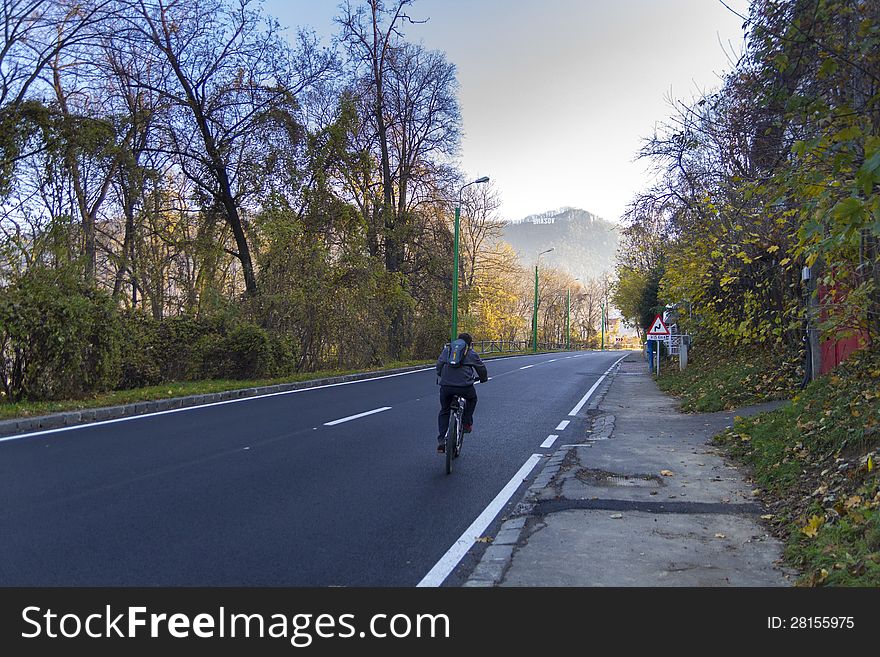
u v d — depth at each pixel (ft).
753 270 46.65
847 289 28.66
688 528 18.40
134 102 72.28
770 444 26.21
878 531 14.19
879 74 20.62
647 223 67.56
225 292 87.81
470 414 27.91
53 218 44.47
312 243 74.79
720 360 64.90
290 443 30.55
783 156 29.48
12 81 57.72
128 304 54.70
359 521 19.01
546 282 302.25
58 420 34.45
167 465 25.20
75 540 16.56
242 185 77.97
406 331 116.06
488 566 15.55
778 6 21.08
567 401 53.88
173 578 14.52
